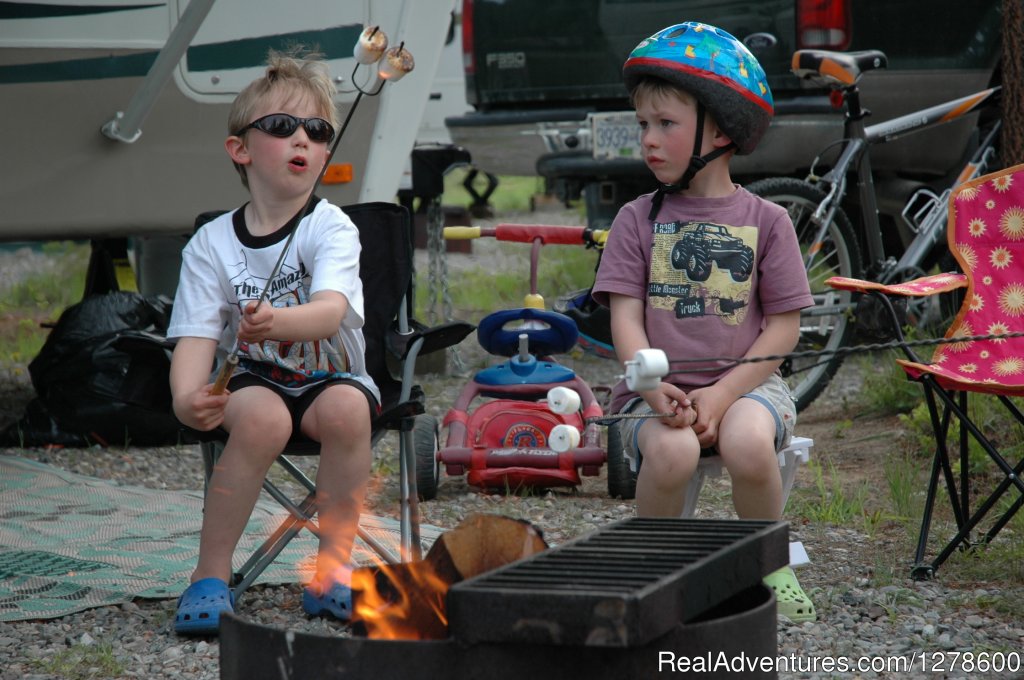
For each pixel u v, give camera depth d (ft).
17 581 11.98
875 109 23.21
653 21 24.30
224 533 10.81
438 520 14.75
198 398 9.80
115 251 21.86
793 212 19.95
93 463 17.89
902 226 22.95
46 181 18.07
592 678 5.86
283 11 19.06
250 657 6.41
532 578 6.17
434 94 44.80
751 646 6.55
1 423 19.95
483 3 26.43
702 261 10.87
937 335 19.88
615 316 11.00
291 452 11.35
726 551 6.66
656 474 9.98
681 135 10.80
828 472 16.66
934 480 12.43
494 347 16.83
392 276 12.18
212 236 11.13
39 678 9.66
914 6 23.22
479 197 50.24
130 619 11.05
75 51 17.94
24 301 34.30
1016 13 17.97
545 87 25.86
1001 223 13.84
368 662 6.06
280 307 10.85
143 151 18.57
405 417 10.77
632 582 6.03
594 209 27.22
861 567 12.43
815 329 19.74
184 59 18.57
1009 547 12.74
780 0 22.56
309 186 10.95
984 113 23.93
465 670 5.94
